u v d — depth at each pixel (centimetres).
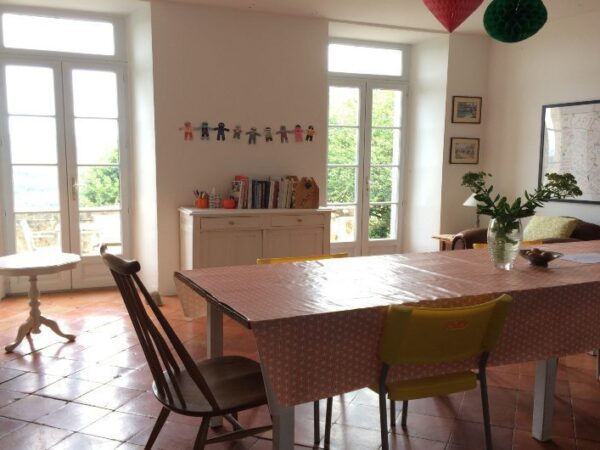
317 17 499
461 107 566
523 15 245
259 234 448
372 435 242
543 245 319
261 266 249
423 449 229
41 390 282
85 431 241
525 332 206
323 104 515
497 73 566
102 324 395
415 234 609
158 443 231
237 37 477
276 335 161
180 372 209
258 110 493
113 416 255
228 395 188
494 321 184
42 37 469
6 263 337
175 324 398
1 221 467
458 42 556
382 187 609
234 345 355
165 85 458
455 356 186
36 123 473
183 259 468
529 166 536
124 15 489
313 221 467
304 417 259
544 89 516
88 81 486
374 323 177
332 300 184
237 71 481
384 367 180
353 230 600
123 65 495
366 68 583
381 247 616
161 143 462
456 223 581
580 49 481
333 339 171
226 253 439
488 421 197
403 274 231
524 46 534
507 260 240
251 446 232
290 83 501
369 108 587
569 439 238
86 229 501
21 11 457
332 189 584
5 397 274
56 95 476
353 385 178
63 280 495
